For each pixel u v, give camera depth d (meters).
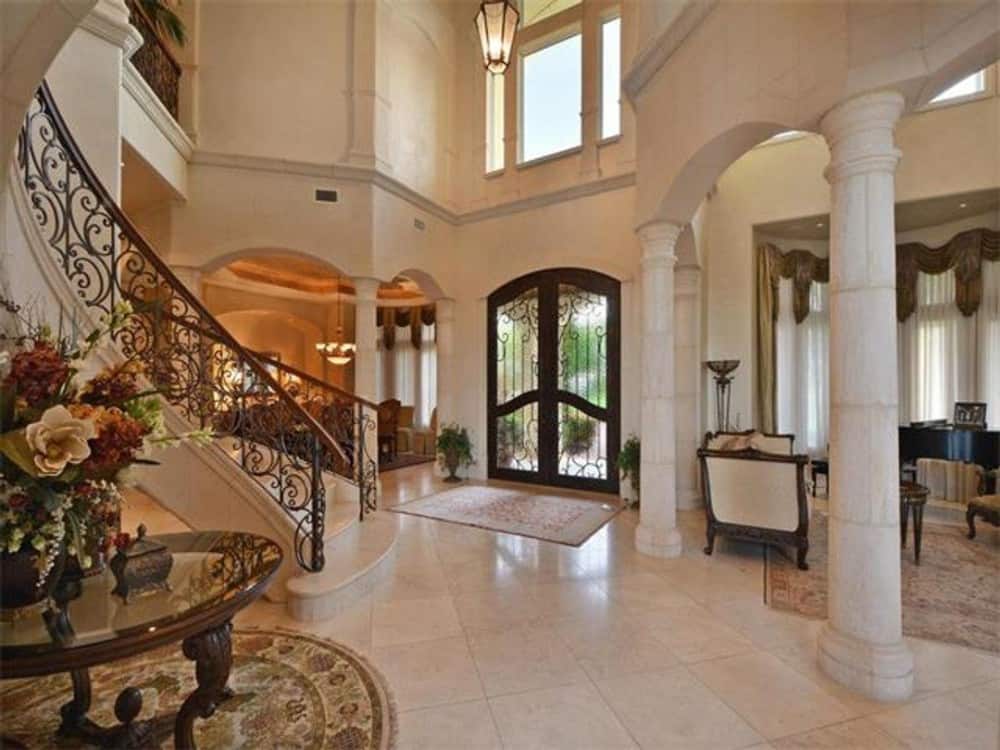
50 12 1.62
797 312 6.52
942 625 2.85
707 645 2.63
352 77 6.00
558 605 3.10
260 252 5.67
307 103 5.88
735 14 2.88
